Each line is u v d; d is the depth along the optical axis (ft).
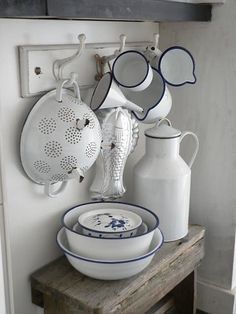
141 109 3.43
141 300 3.25
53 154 2.92
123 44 3.36
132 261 3.02
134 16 2.86
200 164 4.21
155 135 3.58
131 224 3.21
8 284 2.61
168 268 3.53
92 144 3.03
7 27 2.79
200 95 4.05
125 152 3.53
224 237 4.22
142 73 3.26
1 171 2.48
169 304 4.27
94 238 2.99
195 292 4.19
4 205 2.51
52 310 3.21
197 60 4.00
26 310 3.34
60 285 3.14
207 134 4.09
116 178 3.58
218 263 4.32
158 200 3.61
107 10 2.62
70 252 3.10
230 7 3.72
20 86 2.94
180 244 3.73
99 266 3.01
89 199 3.73
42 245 3.36
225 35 3.79
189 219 4.40
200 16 3.67
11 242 3.12
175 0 3.33
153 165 3.61
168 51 3.40
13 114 2.94
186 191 3.70
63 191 3.33
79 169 3.02
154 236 3.37
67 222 3.34
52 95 3.07
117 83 3.24
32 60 2.92
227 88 3.88
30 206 3.21
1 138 2.48
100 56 3.44
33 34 2.96
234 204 4.09
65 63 3.05
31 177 3.11
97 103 3.29
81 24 3.29
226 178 4.08
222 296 4.32
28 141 2.96
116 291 3.06
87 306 2.92
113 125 3.38
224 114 3.95
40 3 2.23
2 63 2.80
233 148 3.97
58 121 2.93
